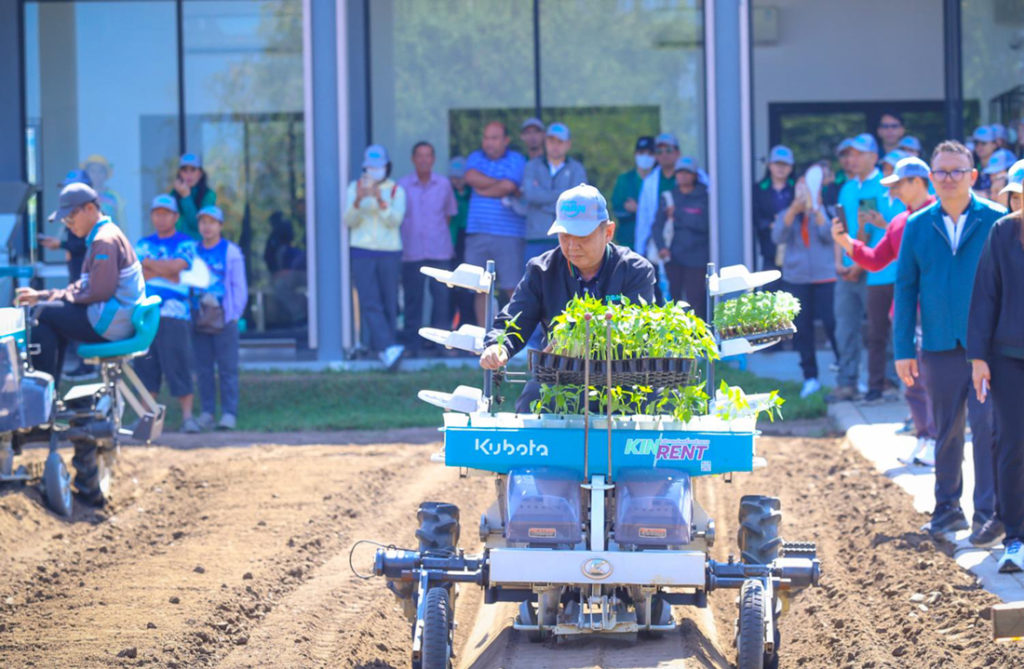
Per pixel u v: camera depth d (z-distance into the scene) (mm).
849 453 21688
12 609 13703
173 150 34625
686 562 10656
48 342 19266
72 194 19047
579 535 10805
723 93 31828
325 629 13094
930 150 36656
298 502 19125
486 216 30422
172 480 20906
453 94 34875
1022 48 34656
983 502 15039
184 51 34094
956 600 12953
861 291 25688
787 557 11602
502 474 11906
